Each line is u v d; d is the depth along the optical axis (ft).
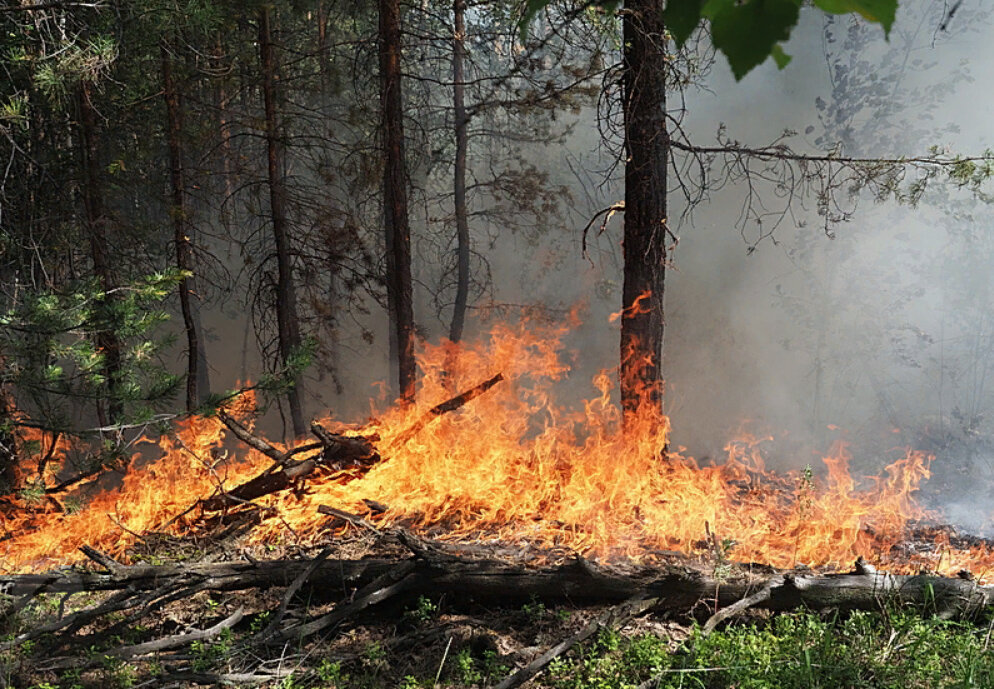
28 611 20.93
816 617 18.86
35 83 34.53
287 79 48.14
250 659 18.66
